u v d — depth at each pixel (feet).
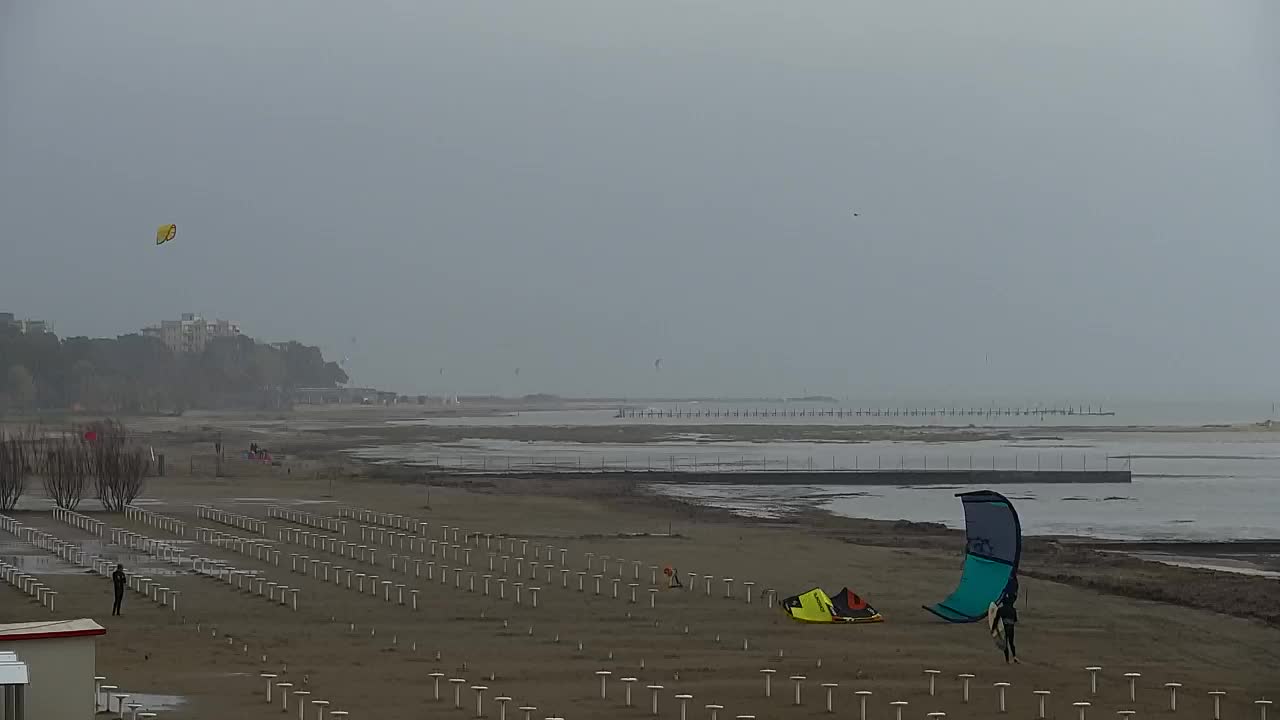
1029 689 175.83
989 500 232.32
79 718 123.95
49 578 270.87
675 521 426.51
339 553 312.50
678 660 192.24
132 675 177.78
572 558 311.06
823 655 197.16
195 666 184.44
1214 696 172.04
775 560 315.58
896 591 264.52
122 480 446.60
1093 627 227.61
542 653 196.44
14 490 456.45
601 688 172.35
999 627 200.85
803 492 603.26
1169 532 448.24
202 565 286.66
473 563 298.35
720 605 242.37
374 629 214.90
